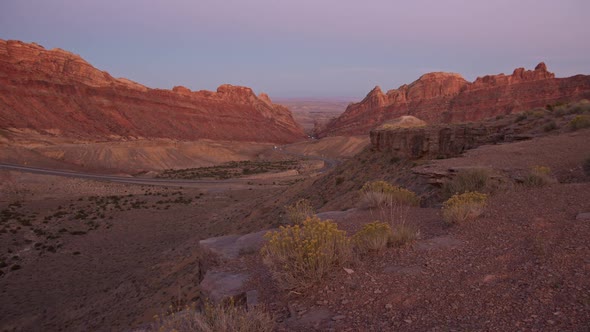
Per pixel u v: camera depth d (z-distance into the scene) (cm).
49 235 5316
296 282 484
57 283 3794
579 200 715
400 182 2986
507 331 338
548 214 664
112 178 10500
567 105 2577
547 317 349
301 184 4972
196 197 8306
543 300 379
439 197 1170
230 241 858
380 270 521
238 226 4538
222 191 8994
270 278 560
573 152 1281
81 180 9606
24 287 3691
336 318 412
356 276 506
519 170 1061
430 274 490
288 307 459
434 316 388
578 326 325
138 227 5881
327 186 4369
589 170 1032
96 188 9025
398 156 3941
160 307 2144
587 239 509
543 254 489
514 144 1673
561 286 399
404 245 611
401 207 962
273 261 521
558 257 470
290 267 496
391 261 552
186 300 1916
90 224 5969
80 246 4966
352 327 391
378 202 1005
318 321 413
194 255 3191
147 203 7625
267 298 496
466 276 470
